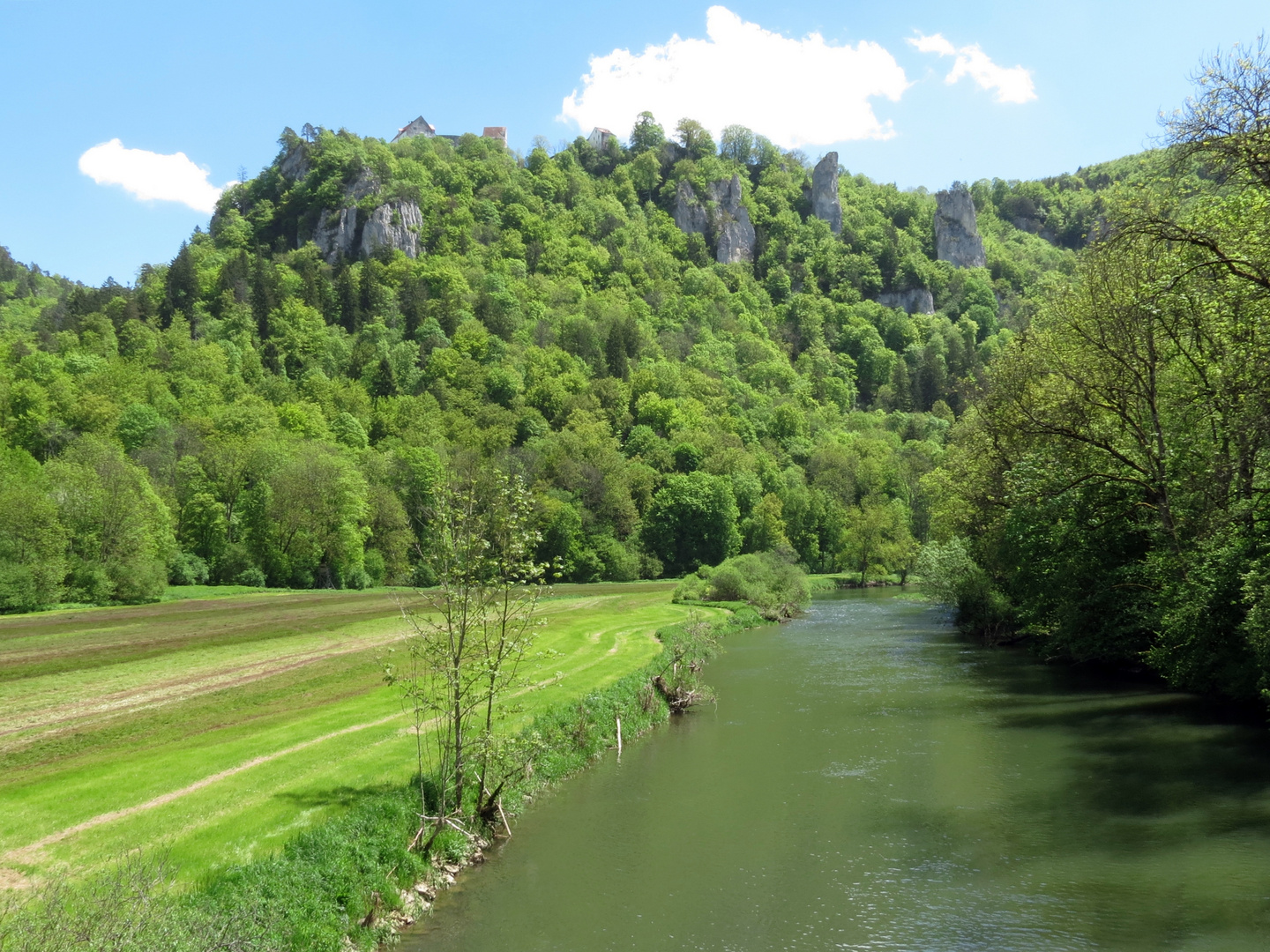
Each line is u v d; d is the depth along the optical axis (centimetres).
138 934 912
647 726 2584
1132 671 3269
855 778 2027
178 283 14925
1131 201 2803
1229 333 2314
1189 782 1877
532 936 1259
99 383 9731
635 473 10544
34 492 5500
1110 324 2862
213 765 1712
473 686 1620
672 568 9931
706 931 1273
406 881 1371
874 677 3416
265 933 1062
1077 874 1439
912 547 9219
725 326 18938
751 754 2275
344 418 10581
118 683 2709
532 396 13062
